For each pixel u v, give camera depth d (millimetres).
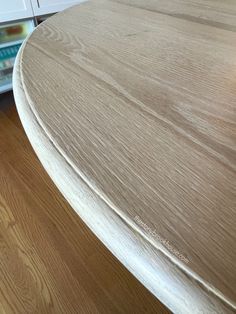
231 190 201
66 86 321
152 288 165
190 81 333
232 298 145
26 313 827
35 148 257
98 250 981
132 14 559
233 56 393
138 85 323
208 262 160
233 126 261
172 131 255
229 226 178
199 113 279
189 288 152
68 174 221
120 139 247
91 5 624
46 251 981
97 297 862
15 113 1628
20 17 1540
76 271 926
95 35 462
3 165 1309
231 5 612
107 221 188
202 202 193
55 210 1110
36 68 361
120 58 385
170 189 202
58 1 1639
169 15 551
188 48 417
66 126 262
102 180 211
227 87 321
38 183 1217
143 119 269
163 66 366
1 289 881
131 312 828
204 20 524
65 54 397
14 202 1146
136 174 214
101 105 289
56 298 859
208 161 225
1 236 1026
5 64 1579
